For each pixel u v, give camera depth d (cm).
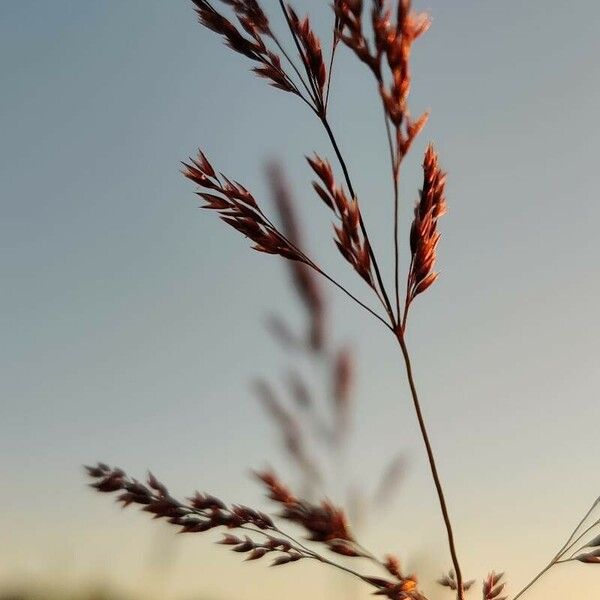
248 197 16
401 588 15
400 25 15
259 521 15
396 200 15
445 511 15
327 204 15
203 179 16
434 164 16
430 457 15
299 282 17
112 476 16
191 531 15
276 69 16
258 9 16
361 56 15
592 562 15
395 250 15
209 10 16
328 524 15
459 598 15
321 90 16
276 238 16
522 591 16
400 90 15
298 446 17
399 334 15
